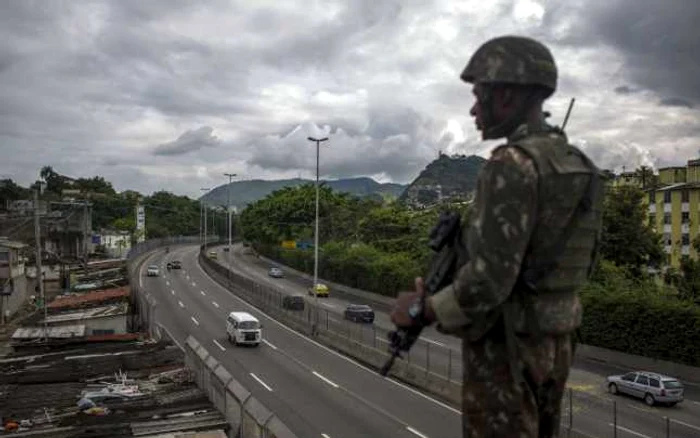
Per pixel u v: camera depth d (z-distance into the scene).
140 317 37.78
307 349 36.09
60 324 35.41
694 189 57.59
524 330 2.57
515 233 2.42
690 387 27.58
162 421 15.46
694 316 28.89
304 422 21.58
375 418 22.12
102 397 18.92
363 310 43.09
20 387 21.38
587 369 30.97
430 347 33.62
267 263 91.12
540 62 2.71
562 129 2.82
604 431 20.02
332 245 69.62
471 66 2.84
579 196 2.58
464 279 2.49
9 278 42.84
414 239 61.69
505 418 2.61
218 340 38.72
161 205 136.12
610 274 37.69
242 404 13.18
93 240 81.00
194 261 92.88
